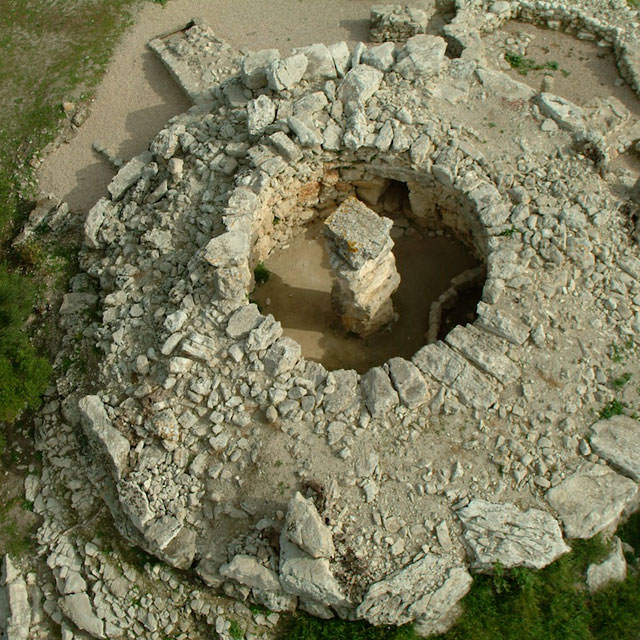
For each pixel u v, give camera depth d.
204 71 17.70
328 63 15.16
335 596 10.73
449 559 11.05
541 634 10.95
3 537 12.84
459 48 17.62
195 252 13.78
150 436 12.31
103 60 18.45
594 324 12.71
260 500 11.59
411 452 11.65
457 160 14.06
